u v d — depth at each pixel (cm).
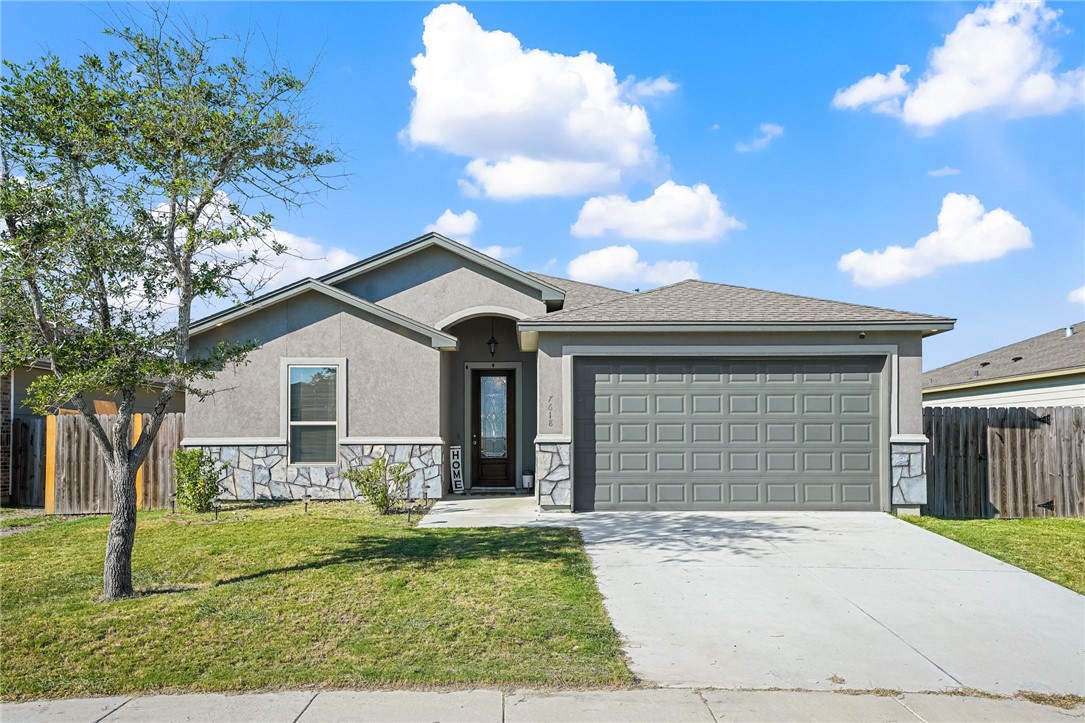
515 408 1586
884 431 1145
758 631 625
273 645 578
